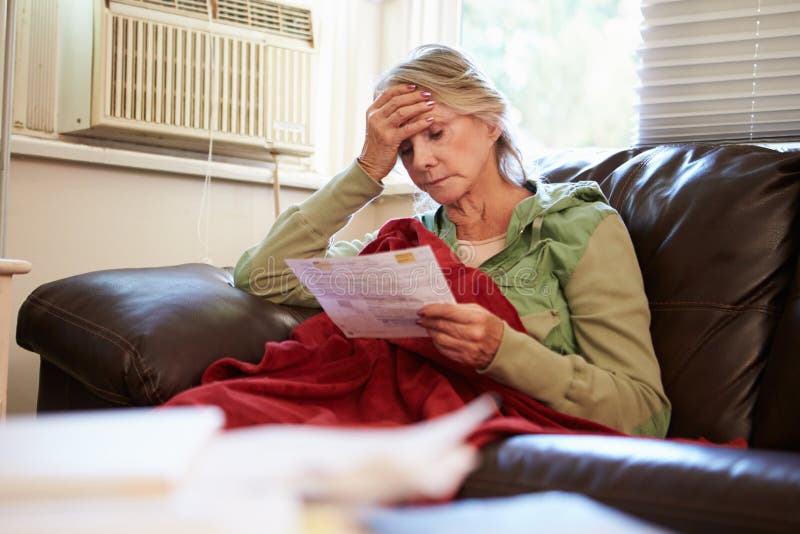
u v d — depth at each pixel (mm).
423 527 427
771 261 1372
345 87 2555
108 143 2104
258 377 1311
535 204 1479
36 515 358
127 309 1386
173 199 2156
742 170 1469
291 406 1167
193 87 2113
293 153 2314
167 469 385
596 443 885
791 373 1220
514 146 1559
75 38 2041
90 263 2020
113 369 1302
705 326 1369
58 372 1520
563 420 1206
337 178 1615
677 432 1335
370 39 2572
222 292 1503
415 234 1488
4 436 445
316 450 441
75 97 2035
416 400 1222
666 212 1500
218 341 1367
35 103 2029
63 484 376
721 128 1896
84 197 2008
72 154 1952
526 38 2615
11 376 1938
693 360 1356
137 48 2021
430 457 436
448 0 2506
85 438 438
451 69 1485
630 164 1656
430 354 1301
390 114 1501
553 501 498
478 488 849
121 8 1990
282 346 1342
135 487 378
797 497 696
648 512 750
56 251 1970
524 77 2611
